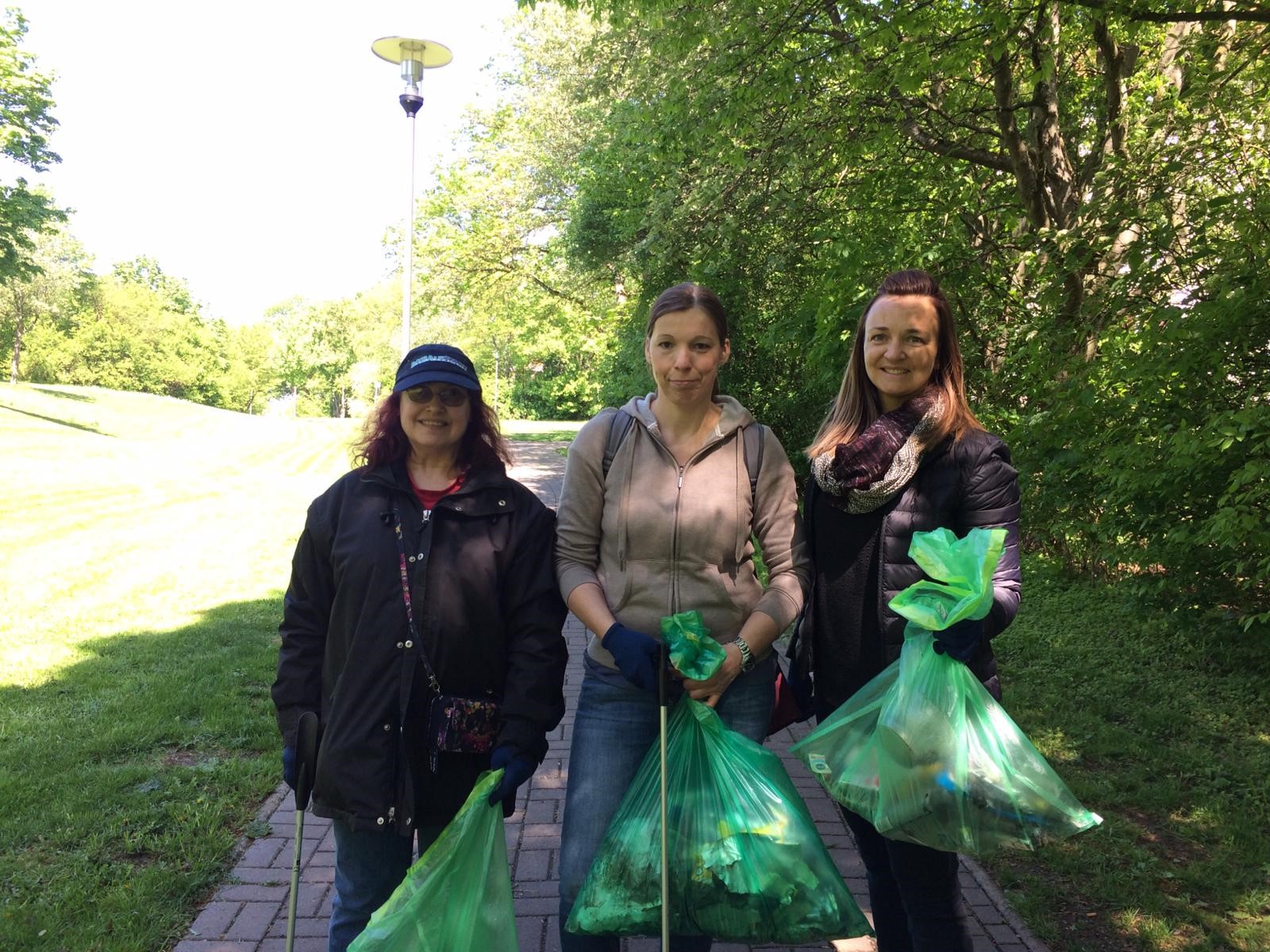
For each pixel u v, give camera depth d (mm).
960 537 2102
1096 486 5227
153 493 15094
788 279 10789
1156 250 4840
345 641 2102
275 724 4746
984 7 6938
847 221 9711
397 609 2078
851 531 2184
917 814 1867
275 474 19234
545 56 21891
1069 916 3090
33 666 5688
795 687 2383
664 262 11086
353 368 66250
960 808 1845
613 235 15195
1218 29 6391
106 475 17156
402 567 2094
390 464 2184
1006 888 3266
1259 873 3293
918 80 7414
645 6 7695
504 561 2160
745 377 12266
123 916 2941
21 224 25891
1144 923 3012
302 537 2207
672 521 2148
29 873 3207
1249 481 4125
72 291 49375
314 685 2170
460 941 1909
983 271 7082
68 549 9977
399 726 2066
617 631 2051
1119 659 5836
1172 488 4664
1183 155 5320
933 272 6898
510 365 49125
